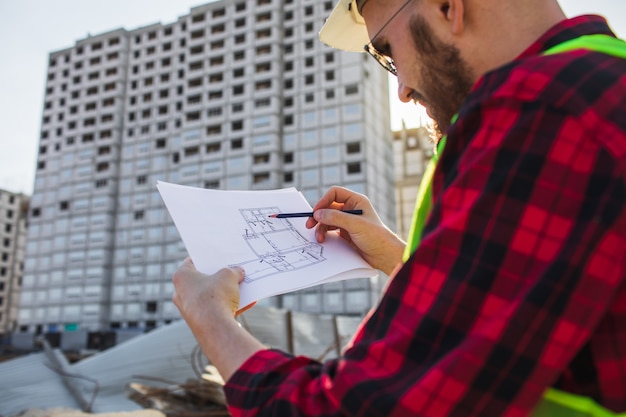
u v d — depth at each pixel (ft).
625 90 1.80
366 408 1.66
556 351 1.63
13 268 245.04
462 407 1.59
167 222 172.76
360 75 164.25
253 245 3.49
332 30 4.10
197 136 175.63
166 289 166.71
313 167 162.09
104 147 188.96
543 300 1.63
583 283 1.64
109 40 201.16
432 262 1.83
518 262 1.69
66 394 21.11
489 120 1.91
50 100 205.57
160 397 17.66
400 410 1.61
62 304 176.86
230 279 2.68
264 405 1.94
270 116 167.73
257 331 27.99
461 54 2.34
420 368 1.70
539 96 1.81
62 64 207.92
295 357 2.12
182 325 26.66
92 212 181.78
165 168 178.81
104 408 19.65
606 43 2.06
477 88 2.05
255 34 179.11
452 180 1.98
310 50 173.17
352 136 160.25
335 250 3.79
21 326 181.68
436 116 2.57
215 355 2.29
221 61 181.78
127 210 180.04
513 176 1.76
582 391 1.80
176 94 185.98
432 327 1.73
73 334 160.15
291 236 3.89
